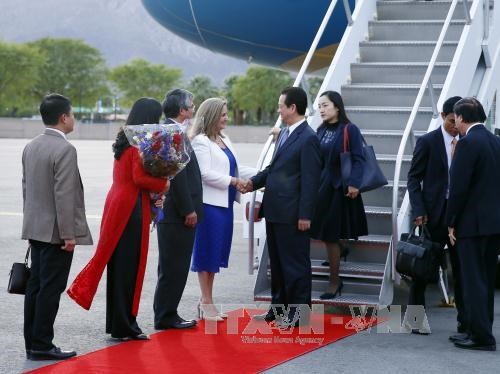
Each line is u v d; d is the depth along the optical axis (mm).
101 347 6402
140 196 6480
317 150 7105
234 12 14398
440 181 6996
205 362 5969
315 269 7945
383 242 7898
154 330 7043
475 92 9984
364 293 7805
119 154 6484
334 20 13797
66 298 8281
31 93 93312
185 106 7074
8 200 18234
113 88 101375
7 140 56031
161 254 6996
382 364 6016
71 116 6102
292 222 7105
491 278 6617
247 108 94750
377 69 9773
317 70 15766
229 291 9000
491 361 6129
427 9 10547
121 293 6508
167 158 6227
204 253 7305
